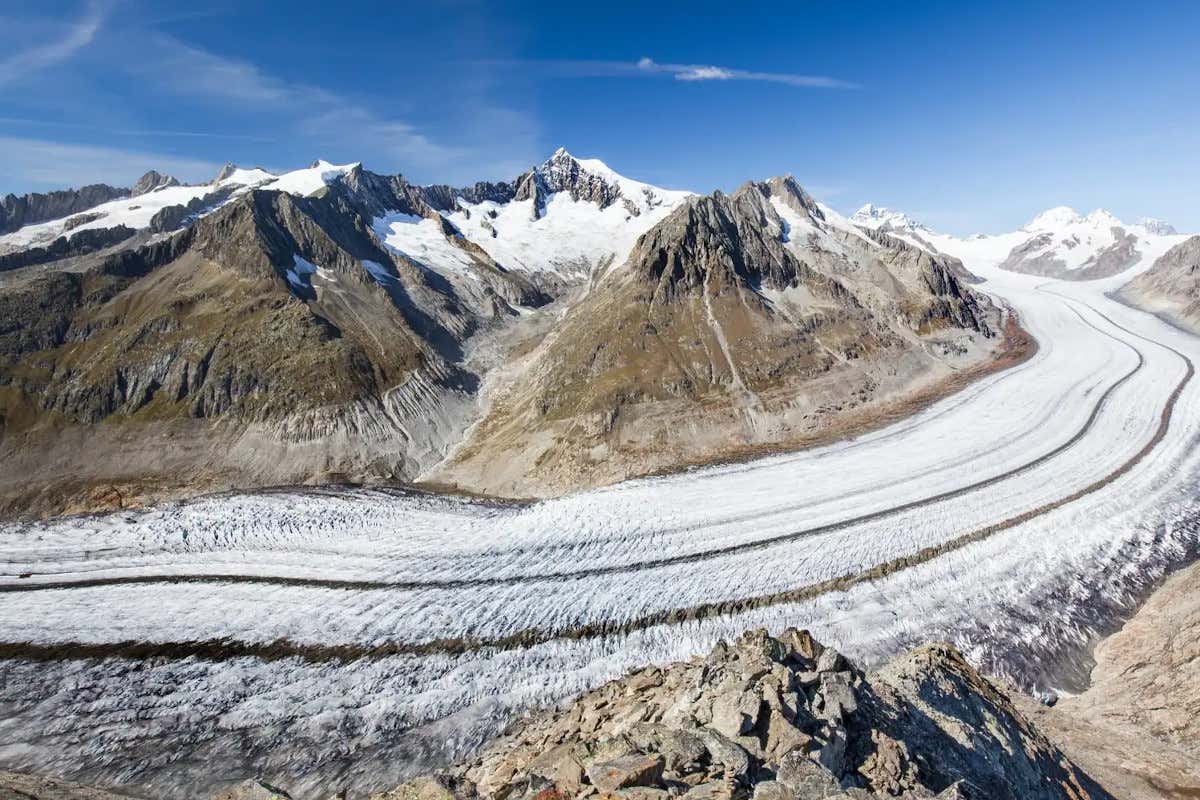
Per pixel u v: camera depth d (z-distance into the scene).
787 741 12.84
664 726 13.91
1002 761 17.23
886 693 17.89
